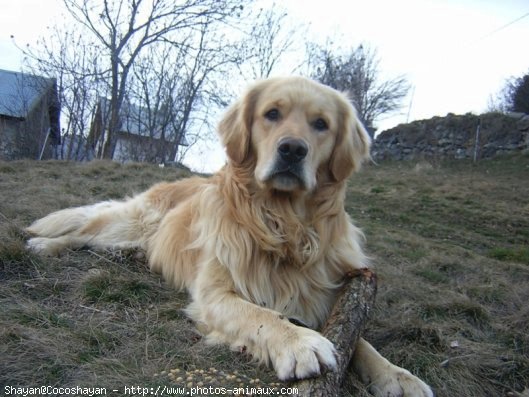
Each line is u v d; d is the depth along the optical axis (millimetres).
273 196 718
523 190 3225
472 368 701
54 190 1608
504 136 4688
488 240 2039
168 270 905
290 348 541
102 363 553
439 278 1174
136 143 4098
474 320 893
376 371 592
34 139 3834
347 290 682
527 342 807
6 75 5008
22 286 753
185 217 917
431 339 763
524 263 1638
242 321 621
